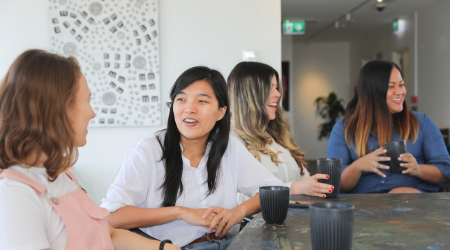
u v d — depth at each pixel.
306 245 0.84
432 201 1.33
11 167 0.81
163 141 1.41
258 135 1.85
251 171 1.53
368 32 7.98
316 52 9.34
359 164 1.76
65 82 0.82
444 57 5.27
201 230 1.35
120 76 3.56
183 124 1.33
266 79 1.89
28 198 0.78
